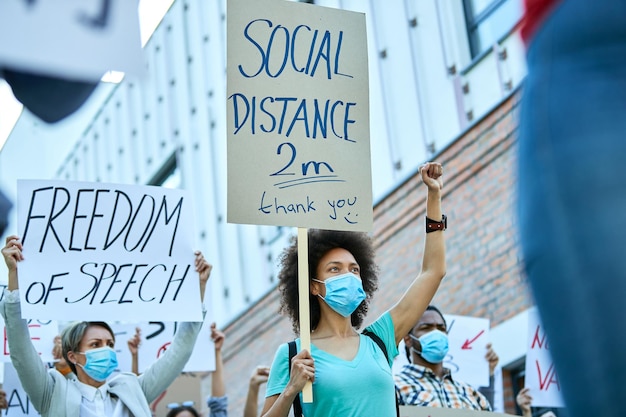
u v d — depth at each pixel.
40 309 5.35
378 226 12.67
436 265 4.34
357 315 4.75
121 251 5.62
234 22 4.26
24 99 2.96
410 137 12.43
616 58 1.30
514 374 10.43
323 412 3.91
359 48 4.40
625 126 1.25
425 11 12.45
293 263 4.67
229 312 16.34
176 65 18.81
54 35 3.28
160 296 5.61
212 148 17.25
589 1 1.33
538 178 1.28
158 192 5.77
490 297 10.70
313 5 4.38
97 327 5.56
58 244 5.52
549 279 1.23
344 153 4.27
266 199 4.12
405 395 5.89
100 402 5.40
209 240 17.17
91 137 21.39
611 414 1.16
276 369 4.17
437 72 12.09
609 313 1.18
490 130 10.95
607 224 1.21
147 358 7.40
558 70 1.32
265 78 4.25
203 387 16.28
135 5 3.40
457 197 11.47
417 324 6.15
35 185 5.56
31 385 5.22
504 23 10.98
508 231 10.48
